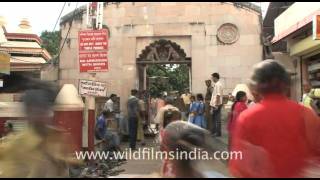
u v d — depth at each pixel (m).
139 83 20.86
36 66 22.27
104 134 11.83
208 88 15.52
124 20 19.95
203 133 3.69
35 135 3.97
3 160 3.98
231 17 19.45
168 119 6.14
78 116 9.77
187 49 19.75
